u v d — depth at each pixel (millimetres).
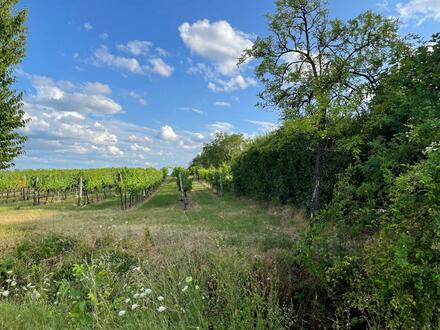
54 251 6270
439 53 4785
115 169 39125
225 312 3174
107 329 2912
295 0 5883
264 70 6246
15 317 3207
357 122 5305
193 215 12641
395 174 3727
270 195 15062
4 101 10625
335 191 4301
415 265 2332
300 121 5277
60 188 25859
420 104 4215
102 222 11211
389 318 2803
